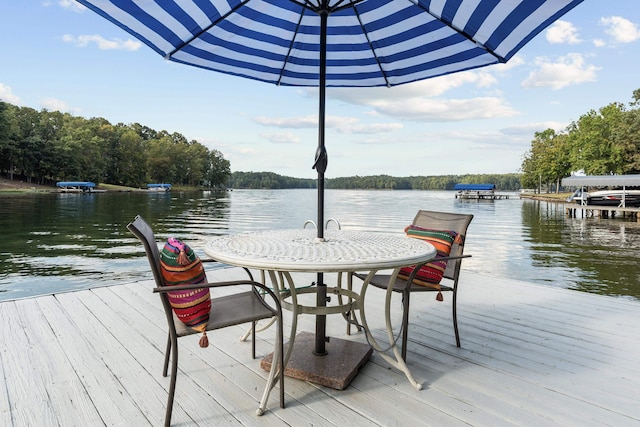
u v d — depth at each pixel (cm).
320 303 196
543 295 327
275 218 2316
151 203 3803
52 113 6425
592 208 2306
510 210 3078
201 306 146
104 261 1041
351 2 179
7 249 1223
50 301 296
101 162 6762
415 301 309
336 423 146
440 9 182
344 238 200
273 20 220
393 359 197
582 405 159
